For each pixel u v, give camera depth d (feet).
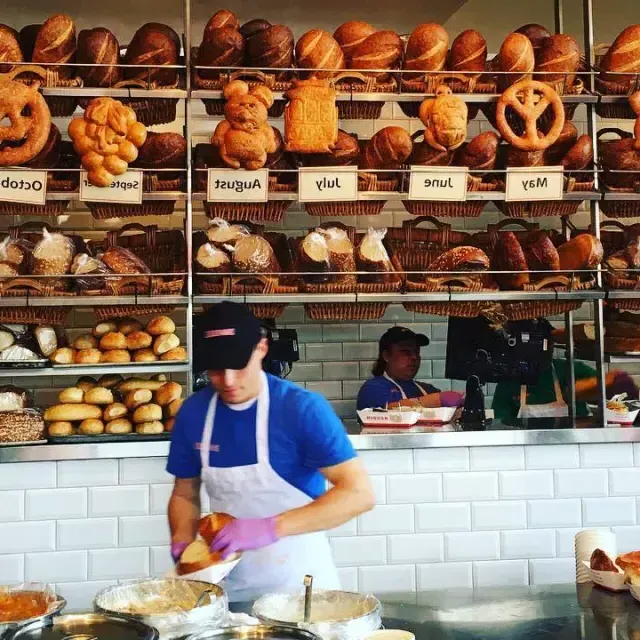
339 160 12.52
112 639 5.85
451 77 12.69
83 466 11.76
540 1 16.10
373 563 12.25
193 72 12.48
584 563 8.70
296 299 12.26
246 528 7.14
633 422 13.12
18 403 11.94
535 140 12.44
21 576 11.65
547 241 12.71
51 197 11.97
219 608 6.35
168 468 8.58
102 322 12.75
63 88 11.98
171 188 12.25
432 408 13.29
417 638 6.88
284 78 12.60
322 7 15.20
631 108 12.77
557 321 16.43
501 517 12.46
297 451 8.14
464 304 12.93
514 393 15.16
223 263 12.20
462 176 12.53
